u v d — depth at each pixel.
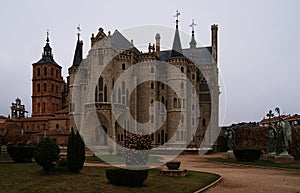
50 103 94.75
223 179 20.92
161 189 16.08
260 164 32.06
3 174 21.19
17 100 102.88
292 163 33.16
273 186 17.91
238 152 36.22
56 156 21.48
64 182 17.97
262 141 53.31
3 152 48.41
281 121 36.34
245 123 83.44
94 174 21.44
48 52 101.69
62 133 66.56
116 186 16.73
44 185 17.00
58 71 100.12
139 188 16.30
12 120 88.19
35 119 86.50
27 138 71.62
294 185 18.31
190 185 17.42
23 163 29.34
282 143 35.59
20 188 16.09
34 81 96.75
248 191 16.22
